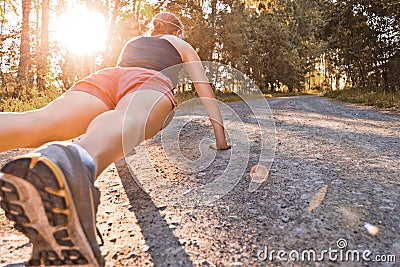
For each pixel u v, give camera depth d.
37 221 0.95
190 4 22.81
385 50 16.27
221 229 1.61
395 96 11.70
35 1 14.34
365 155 3.15
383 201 1.92
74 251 0.99
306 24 37.66
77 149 1.06
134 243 1.48
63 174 0.95
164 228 1.63
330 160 2.97
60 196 0.94
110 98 1.64
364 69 18.69
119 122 1.37
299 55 39.66
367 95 14.19
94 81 1.65
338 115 7.66
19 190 0.93
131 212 1.85
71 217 0.96
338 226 1.61
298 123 5.93
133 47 1.96
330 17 18.09
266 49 34.00
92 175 1.06
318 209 1.82
